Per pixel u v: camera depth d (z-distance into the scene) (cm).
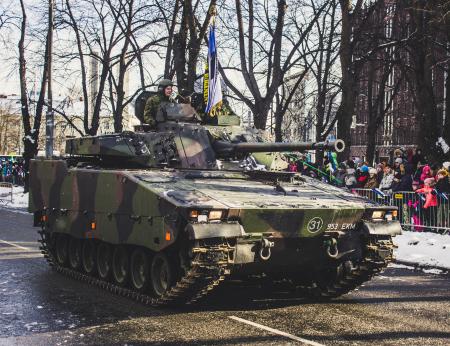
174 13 2517
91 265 1073
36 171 1248
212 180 968
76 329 745
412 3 2173
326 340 701
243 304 905
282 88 2775
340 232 909
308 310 866
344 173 1948
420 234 1547
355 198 980
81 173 1059
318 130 2888
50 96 2591
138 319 799
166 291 862
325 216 874
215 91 1177
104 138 1073
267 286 1062
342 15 2097
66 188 1112
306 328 759
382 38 2347
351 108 2122
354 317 822
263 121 2144
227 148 1046
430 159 2139
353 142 5303
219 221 805
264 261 875
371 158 3117
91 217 1026
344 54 2106
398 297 963
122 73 2827
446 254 1330
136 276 948
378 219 938
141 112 1160
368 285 1071
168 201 818
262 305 899
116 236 948
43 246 1250
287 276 1016
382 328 761
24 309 851
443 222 1537
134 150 1036
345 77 2109
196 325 769
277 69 2142
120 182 937
